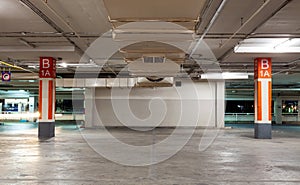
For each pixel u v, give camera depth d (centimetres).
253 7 599
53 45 944
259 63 1060
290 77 1692
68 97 2328
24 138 1010
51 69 1058
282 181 438
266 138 1042
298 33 786
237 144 880
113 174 477
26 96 2341
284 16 652
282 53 952
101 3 584
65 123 2050
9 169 509
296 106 2606
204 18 663
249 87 2156
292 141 969
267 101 1049
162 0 411
